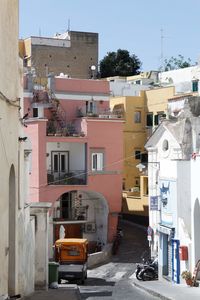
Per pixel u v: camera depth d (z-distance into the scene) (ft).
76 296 67.00
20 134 58.90
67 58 250.78
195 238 91.20
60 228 147.64
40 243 79.05
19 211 56.80
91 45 255.50
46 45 246.88
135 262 140.77
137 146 192.85
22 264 59.98
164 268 107.65
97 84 171.94
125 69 297.53
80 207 160.86
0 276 44.98
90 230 162.20
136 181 192.13
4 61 45.80
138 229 167.94
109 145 157.69
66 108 167.12
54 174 153.38
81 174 155.02
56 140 152.15
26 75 164.76
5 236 47.42
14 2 50.90
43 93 164.25
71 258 116.78
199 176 88.43
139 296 78.69
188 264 94.07
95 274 129.18
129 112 192.24
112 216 157.69
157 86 215.31
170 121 114.21
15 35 51.90
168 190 103.96
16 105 52.44
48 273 83.41
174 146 109.70
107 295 80.48
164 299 73.61
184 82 203.10
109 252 147.02
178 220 98.37
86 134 155.63
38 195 150.20
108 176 157.58
